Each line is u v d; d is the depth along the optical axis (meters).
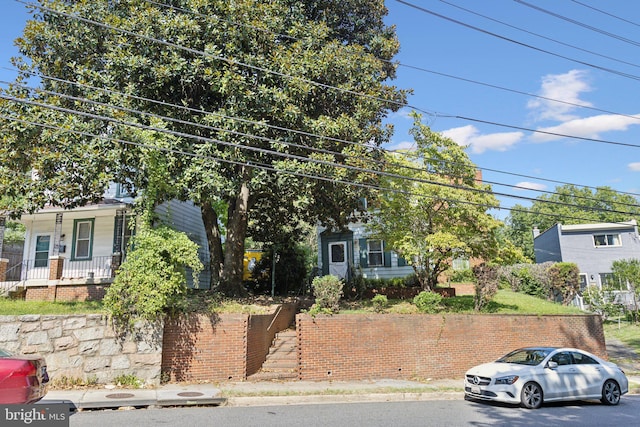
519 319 17.75
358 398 12.91
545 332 17.95
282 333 17.81
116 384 13.13
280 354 16.33
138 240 14.05
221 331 14.40
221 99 17.72
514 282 30.28
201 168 15.77
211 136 16.47
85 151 14.45
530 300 23.52
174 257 14.06
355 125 17.33
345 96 17.95
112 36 16.22
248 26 15.62
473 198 18.64
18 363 8.36
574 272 29.45
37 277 23.23
